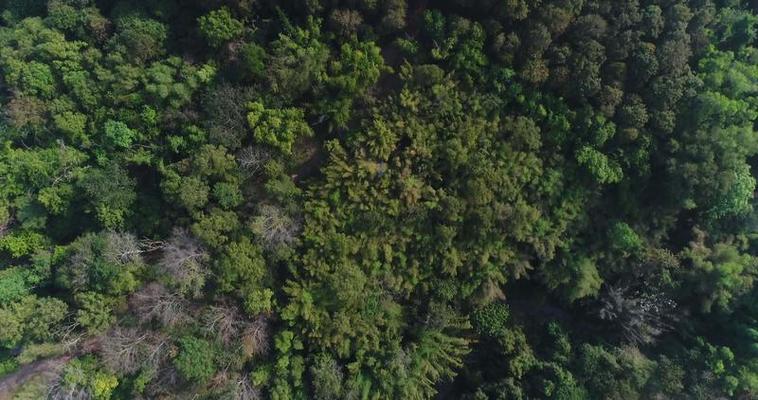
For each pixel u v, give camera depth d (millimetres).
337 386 27922
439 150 28328
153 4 27203
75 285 26109
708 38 28969
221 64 27578
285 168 28750
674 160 28688
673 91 27578
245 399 26984
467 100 28094
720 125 28703
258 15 27359
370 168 27656
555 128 28547
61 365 25625
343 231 28547
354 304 28656
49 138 27531
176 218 27828
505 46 26859
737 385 28469
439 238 28812
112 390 26250
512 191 28812
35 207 27172
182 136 27391
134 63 27078
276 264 28266
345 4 26406
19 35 26844
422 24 27219
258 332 27656
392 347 29141
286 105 27750
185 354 26016
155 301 26562
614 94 27531
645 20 27109
